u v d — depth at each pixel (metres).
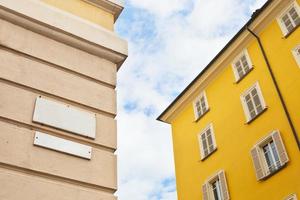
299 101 14.16
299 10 15.68
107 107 5.99
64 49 6.21
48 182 4.69
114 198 5.03
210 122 18.78
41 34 6.14
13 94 5.17
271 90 15.70
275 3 16.56
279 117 14.77
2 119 4.90
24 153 4.76
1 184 4.35
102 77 6.30
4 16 5.88
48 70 5.75
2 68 5.30
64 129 5.29
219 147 17.44
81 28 6.59
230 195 15.68
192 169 18.72
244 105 16.94
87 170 5.12
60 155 5.04
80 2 7.30
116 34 7.14
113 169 5.35
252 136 15.74
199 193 17.53
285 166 13.60
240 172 15.62
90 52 6.54
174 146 21.00
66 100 5.65
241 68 18.09
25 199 4.40
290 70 15.15
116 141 5.70
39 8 6.29
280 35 16.36
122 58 6.80
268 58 16.55
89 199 4.83
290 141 13.85
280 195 13.33
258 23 17.41
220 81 19.20
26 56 5.70
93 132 5.55
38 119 5.14
